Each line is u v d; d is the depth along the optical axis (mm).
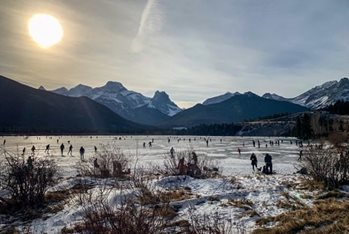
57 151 54750
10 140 119438
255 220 7703
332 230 6316
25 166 10016
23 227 7906
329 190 10219
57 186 12117
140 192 9445
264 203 9203
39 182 10047
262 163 33312
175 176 13852
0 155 16969
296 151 55188
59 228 7461
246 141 105062
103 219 5520
